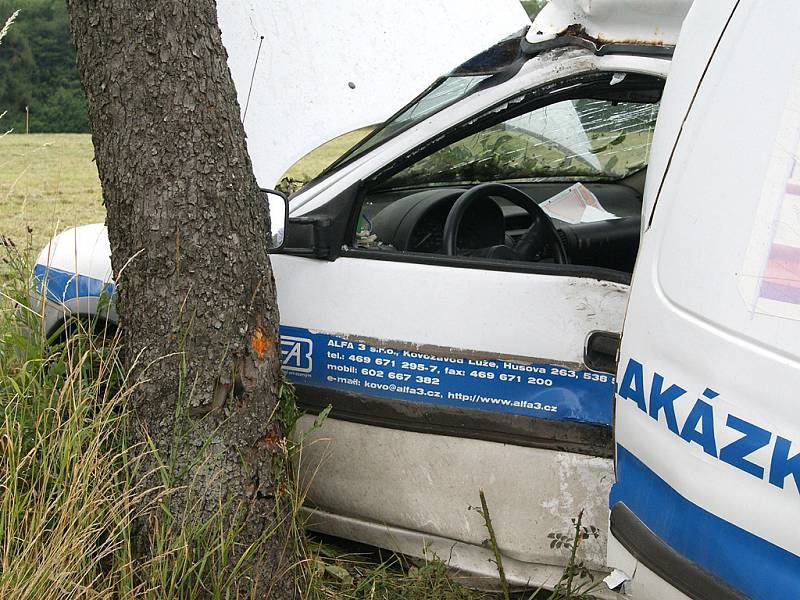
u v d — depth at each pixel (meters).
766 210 1.56
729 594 1.56
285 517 2.44
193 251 2.26
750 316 1.53
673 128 1.81
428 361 2.60
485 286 2.56
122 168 2.27
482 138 3.04
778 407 1.47
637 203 3.35
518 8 3.30
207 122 2.25
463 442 2.60
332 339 2.72
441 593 2.66
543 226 2.86
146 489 2.32
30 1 19.50
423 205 2.83
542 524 2.55
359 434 2.74
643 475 1.80
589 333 2.43
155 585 2.20
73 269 3.04
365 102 2.89
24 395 2.46
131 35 2.20
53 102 19.08
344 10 2.95
